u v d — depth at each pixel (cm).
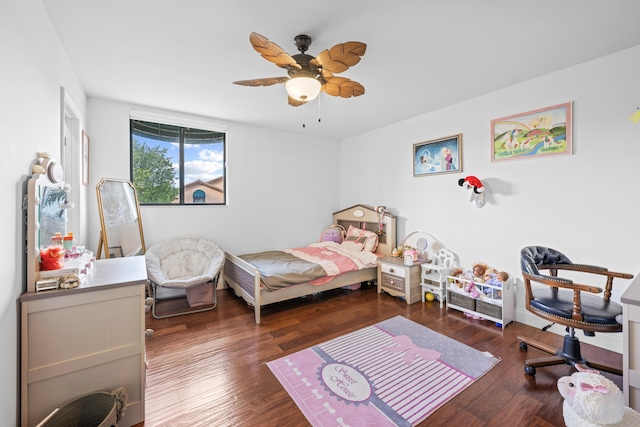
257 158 409
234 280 340
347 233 444
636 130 206
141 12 163
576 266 214
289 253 399
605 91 218
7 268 114
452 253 325
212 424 147
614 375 188
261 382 181
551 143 247
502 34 188
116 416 129
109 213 286
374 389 174
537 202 257
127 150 316
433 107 331
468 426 145
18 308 124
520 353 216
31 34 138
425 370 193
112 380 143
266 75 245
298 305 321
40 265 139
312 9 162
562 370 194
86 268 162
